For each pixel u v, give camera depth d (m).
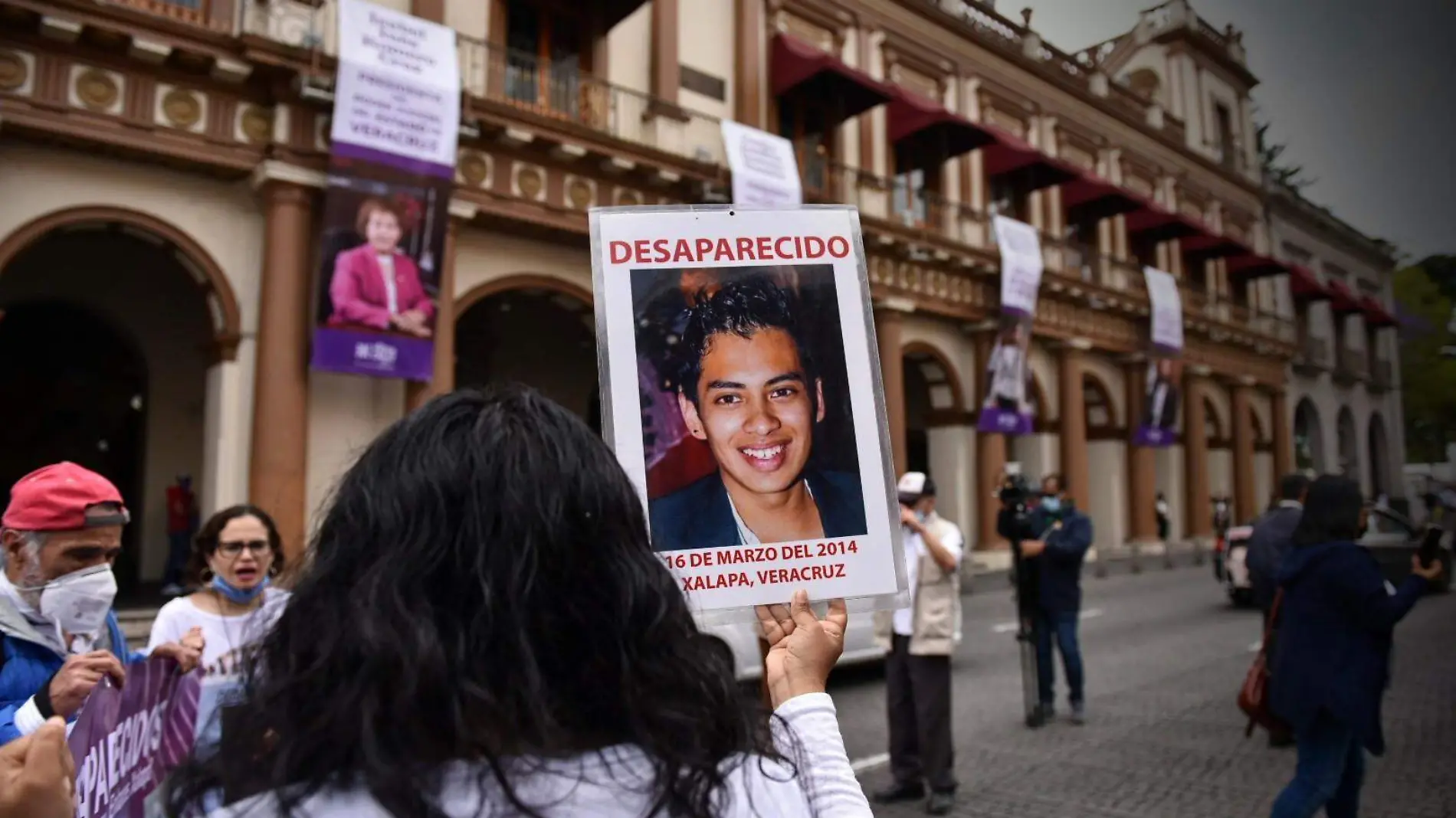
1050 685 7.59
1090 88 27.30
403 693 0.89
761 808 1.04
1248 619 13.98
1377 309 36.12
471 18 14.09
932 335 21.31
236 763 0.94
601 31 15.50
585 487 1.07
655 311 1.82
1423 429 24.52
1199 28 31.48
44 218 10.65
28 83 10.25
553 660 0.98
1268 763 6.33
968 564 20.03
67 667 2.28
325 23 12.11
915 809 5.56
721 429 1.81
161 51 10.83
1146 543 25.83
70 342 14.69
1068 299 24.25
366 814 0.89
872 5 20.73
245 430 11.86
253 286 12.07
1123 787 5.84
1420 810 5.38
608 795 0.94
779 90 18.19
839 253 1.93
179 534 13.90
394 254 12.05
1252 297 33.34
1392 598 3.82
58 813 1.47
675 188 15.69
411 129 12.14
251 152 11.77
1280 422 33.56
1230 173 32.03
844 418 1.86
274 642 1.03
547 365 19.03
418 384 12.89
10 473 14.06
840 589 1.81
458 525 1.00
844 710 8.15
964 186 22.34
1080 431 24.03
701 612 1.74
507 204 13.76
